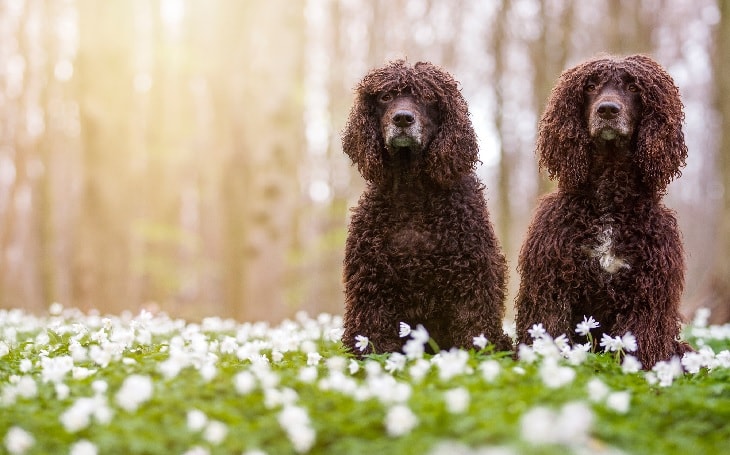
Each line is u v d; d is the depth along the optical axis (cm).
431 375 507
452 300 672
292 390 455
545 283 664
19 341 789
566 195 683
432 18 2481
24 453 393
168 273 2197
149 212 2605
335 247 2002
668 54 2391
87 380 499
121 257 1655
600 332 666
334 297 2441
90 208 1638
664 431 420
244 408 447
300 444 385
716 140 2669
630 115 669
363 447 378
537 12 2083
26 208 2659
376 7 2500
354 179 2355
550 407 409
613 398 410
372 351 662
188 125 2777
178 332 895
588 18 2312
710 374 563
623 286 651
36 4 2323
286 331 812
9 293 2281
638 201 666
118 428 402
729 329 929
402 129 678
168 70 2383
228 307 1504
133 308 1638
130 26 1661
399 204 686
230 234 1513
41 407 462
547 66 2047
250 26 1568
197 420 397
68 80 2175
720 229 1211
